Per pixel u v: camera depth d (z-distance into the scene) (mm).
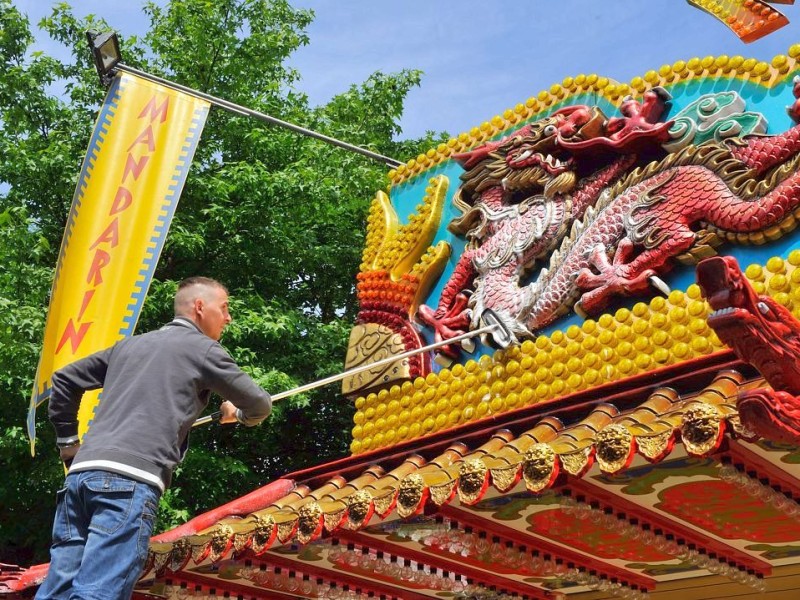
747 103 5766
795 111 5371
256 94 15820
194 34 15219
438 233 7172
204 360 3887
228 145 15070
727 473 4168
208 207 14508
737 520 5133
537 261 6348
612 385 5016
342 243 15469
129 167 7293
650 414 4258
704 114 5793
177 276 14492
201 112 7566
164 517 11445
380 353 6871
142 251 6988
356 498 5004
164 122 7480
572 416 5180
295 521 5309
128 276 6910
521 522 5473
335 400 14820
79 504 3576
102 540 3424
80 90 14922
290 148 14938
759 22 6145
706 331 5039
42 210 14383
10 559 13180
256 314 12672
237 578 6508
